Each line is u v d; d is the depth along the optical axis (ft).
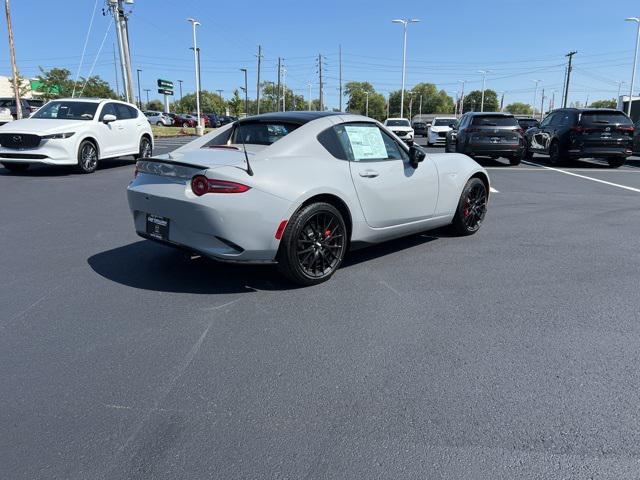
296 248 13.56
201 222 12.77
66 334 11.29
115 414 8.43
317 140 14.58
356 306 12.96
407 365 10.06
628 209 26.21
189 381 9.44
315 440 7.81
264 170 13.10
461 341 11.09
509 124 47.55
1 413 8.41
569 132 46.78
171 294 13.67
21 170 38.17
